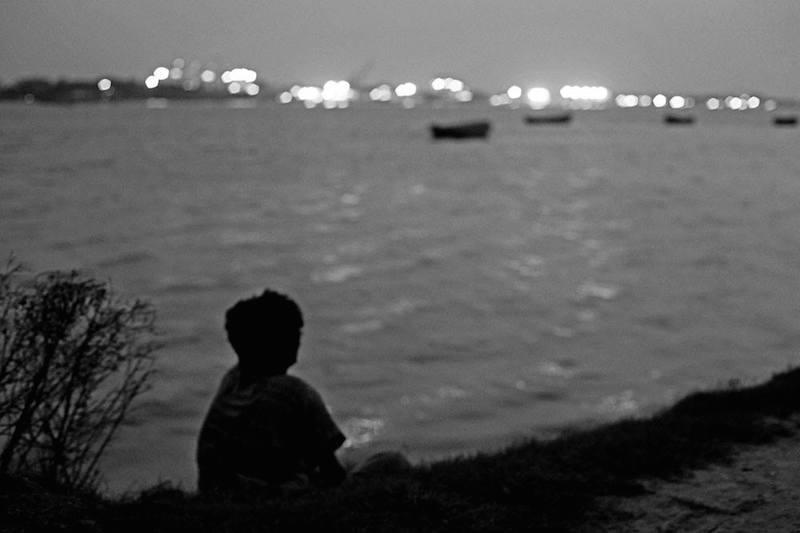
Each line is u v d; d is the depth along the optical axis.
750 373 12.45
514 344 14.26
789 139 134.25
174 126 153.88
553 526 4.15
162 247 25.23
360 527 3.94
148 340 12.75
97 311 4.59
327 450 4.45
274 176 56.38
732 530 4.13
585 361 13.22
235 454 4.43
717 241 27.56
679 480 4.85
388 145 103.12
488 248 26.25
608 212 37.19
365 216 35.16
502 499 4.41
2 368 4.34
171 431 9.38
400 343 14.33
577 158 82.31
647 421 5.96
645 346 14.16
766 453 5.32
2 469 4.29
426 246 26.67
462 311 16.95
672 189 49.47
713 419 5.93
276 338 4.52
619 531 4.16
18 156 69.19
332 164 69.31
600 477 4.79
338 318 16.23
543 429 9.90
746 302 17.73
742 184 53.03
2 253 22.78
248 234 28.91
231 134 126.81
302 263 23.00
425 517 4.10
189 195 42.47
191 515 3.96
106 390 6.28
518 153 90.50
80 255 23.25
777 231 30.02
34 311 4.40
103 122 165.50
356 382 12.00
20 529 3.68
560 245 27.00
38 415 4.61
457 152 91.56
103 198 39.72
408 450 9.12
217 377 11.52
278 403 4.42
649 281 20.38
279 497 4.28
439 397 11.31
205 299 17.69
